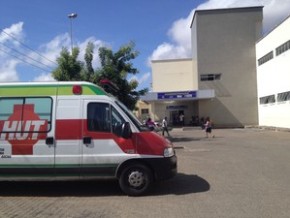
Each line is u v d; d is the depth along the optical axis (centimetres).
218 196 1017
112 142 1053
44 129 1059
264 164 1574
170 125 5878
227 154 1958
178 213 860
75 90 1073
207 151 2125
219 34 5525
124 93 2867
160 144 1062
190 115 5953
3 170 1060
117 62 2888
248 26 5497
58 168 1052
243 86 5506
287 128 4169
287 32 4159
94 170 1051
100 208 922
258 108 5444
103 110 1067
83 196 1057
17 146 1058
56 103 1067
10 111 1070
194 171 1417
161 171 1053
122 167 1055
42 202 993
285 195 1016
